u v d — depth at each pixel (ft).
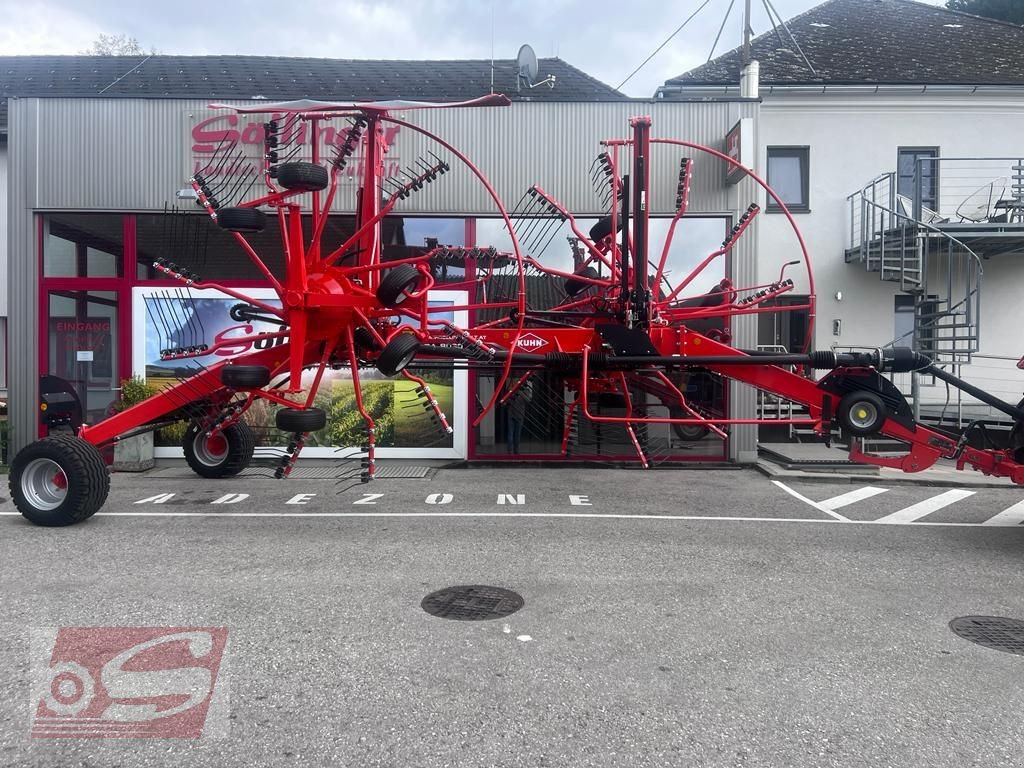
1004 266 51.21
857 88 51.26
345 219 37.09
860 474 34.91
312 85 55.72
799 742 11.10
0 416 43.06
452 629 15.30
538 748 10.82
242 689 12.50
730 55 58.13
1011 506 28.78
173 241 37.68
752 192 38.52
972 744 11.10
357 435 38.11
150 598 16.84
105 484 23.82
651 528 24.52
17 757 10.36
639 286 25.08
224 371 23.04
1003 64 54.95
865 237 47.96
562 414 34.78
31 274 37.35
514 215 35.14
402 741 10.94
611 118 38.37
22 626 15.07
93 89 55.21
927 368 24.17
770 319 51.67
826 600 17.49
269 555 20.59
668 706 12.16
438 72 58.08
